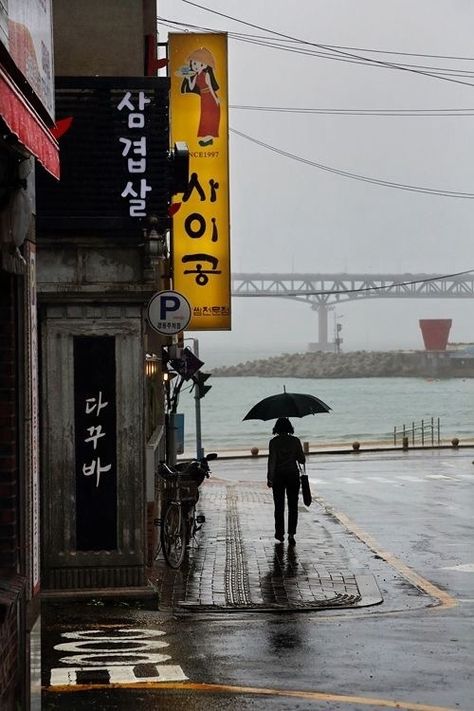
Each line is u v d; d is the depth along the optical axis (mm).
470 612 13641
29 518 7570
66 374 13852
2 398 7320
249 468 43844
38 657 7867
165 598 14328
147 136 13859
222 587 15188
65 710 8570
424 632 12102
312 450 53062
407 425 119750
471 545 20312
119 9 15492
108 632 11984
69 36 15445
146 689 9273
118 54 15477
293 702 8875
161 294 15695
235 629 12250
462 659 10633
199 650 10984
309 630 12211
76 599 13805
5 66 5645
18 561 7410
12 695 6828
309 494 19875
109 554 13977
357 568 17344
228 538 20672
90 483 13930
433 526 23297
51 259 13859
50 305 13805
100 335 13859
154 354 21234
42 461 13906
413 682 9641
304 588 15227
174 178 14312
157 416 22312
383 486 33500
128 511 13977
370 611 13797
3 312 7320
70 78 13750
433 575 16922
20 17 6438
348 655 10797
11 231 6551
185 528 18766
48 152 6500
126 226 13750
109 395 13898
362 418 138500
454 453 51562
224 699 8953
